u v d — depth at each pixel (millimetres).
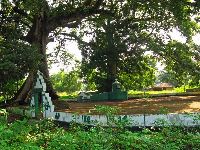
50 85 27016
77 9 28562
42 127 13398
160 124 12281
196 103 24859
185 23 31828
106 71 36688
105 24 35219
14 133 11102
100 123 12281
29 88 26797
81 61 38344
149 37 34312
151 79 44219
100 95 32906
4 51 21000
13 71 20094
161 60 35344
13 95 28016
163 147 9727
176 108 20531
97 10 29641
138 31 34688
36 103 18969
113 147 9977
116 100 32594
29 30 28375
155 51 32719
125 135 10375
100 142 9945
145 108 21516
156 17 31250
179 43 32781
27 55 20688
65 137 9898
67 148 9523
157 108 21078
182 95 37219
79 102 31156
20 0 25859
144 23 34062
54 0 27312
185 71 32906
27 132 11656
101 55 35312
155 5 25812
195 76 33125
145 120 13484
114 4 30406
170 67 34844
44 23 27703
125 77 42062
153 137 10469
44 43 27844
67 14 28141
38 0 23828
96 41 36031
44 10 25781
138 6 29234
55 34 33719
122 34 35031
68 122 15695
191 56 33062
